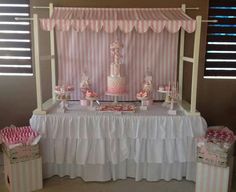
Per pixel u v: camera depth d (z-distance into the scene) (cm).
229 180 238
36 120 246
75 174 264
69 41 291
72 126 245
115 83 266
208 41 299
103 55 293
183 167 263
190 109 255
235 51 301
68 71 297
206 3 289
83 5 289
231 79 306
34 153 238
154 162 254
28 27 292
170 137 247
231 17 294
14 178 232
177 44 292
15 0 287
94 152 249
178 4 290
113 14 270
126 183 258
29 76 302
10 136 241
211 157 228
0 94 304
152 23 238
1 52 297
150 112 258
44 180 261
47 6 288
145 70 297
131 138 249
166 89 271
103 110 256
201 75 305
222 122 313
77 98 302
